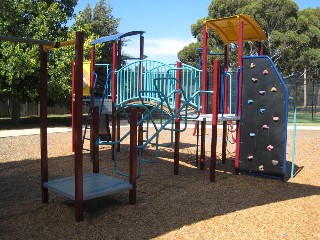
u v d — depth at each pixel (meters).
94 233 3.66
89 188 4.33
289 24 30.47
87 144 9.76
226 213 4.30
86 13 26.86
